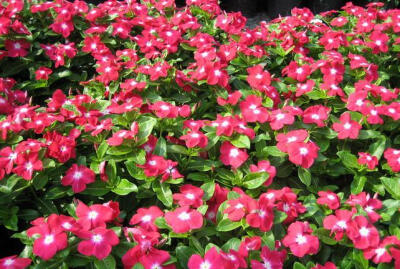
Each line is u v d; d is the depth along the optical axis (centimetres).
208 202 65
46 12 102
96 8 106
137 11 114
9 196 63
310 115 75
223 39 109
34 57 100
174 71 82
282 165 73
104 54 96
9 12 95
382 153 76
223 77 80
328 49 100
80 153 74
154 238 55
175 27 102
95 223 56
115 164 67
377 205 65
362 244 58
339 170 74
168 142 74
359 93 79
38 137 77
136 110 71
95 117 73
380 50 102
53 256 51
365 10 121
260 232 59
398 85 111
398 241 58
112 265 52
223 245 57
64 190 65
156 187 64
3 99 82
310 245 57
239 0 236
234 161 68
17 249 71
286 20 113
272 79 86
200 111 84
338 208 66
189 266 51
